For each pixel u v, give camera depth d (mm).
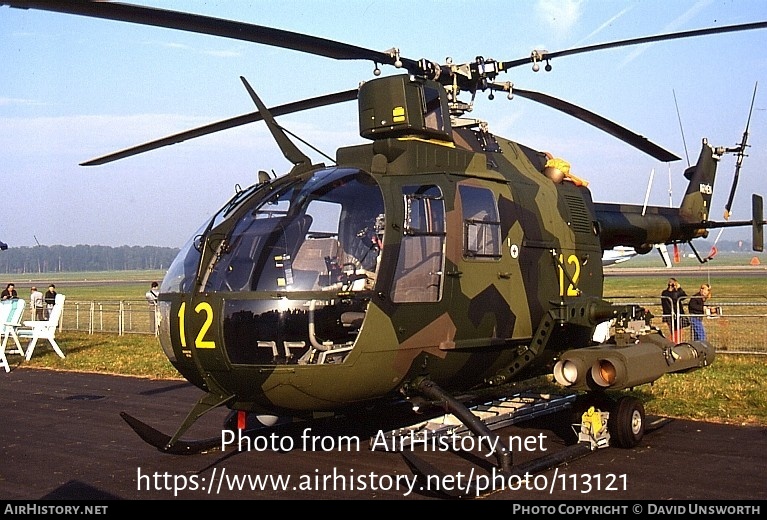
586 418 8484
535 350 8906
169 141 8758
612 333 9555
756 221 12078
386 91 8266
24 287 85938
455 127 8984
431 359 7840
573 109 9828
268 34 6590
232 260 7285
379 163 7816
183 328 7297
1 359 18781
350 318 7152
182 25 6176
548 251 9227
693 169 13555
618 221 11328
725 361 16281
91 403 12547
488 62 8719
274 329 7012
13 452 8914
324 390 7203
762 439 9047
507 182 8961
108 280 118625
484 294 8250
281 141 8117
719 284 57062
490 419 9164
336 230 7570
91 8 5559
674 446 8734
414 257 7605
